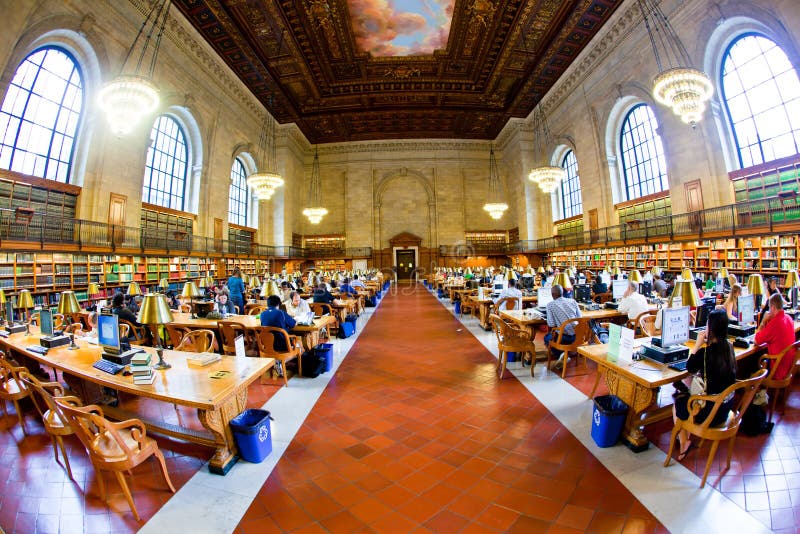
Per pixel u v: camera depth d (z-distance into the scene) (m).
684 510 2.22
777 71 9.55
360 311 11.15
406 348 6.75
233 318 6.28
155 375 3.11
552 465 2.76
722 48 10.61
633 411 2.95
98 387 4.11
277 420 3.68
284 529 2.15
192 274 14.88
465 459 2.89
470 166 27.12
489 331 8.12
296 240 25.30
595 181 16.86
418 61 16.11
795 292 5.18
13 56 8.45
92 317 5.03
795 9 8.37
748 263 9.63
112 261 10.89
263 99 19.59
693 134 11.58
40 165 9.76
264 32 13.98
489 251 26.58
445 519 2.21
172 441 3.25
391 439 3.25
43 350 3.89
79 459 3.00
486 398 4.18
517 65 16.64
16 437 3.39
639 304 5.34
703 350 2.63
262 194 16.59
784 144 9.57
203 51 14.86
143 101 8.58
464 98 19.83
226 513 2.30
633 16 13.12
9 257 8.04
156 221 13.98
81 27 9.93
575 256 18.44
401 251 26.88
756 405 3.11
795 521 2.11
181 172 15.84
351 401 4.18
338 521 2.21
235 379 3.00
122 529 2.17
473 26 13.79
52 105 9.99
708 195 11.15
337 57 15.76
